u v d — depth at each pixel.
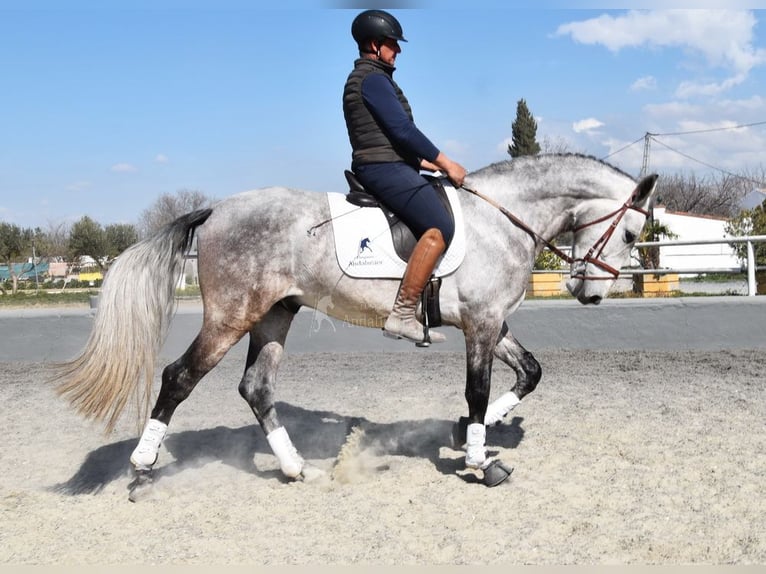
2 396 7.12
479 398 4.19
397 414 6.04
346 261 4.12
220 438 5.43
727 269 9.27
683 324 8.80
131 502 4.04
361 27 4.20
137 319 3.97
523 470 4.37
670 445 4.77
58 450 5.14
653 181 4.29
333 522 3.65
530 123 40.25
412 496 4.00
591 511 3.68
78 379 3.94
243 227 4.13
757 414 5.54
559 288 15.10
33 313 9.52
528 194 4.40
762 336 8.55
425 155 4.11
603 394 6.44
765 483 3.99
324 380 7.61
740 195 48.72
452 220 4.13
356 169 4.23
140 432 4.14
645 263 14.45
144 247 4.06
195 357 4.14
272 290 4.13
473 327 4.23
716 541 3.28
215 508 3.90
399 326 4.10
